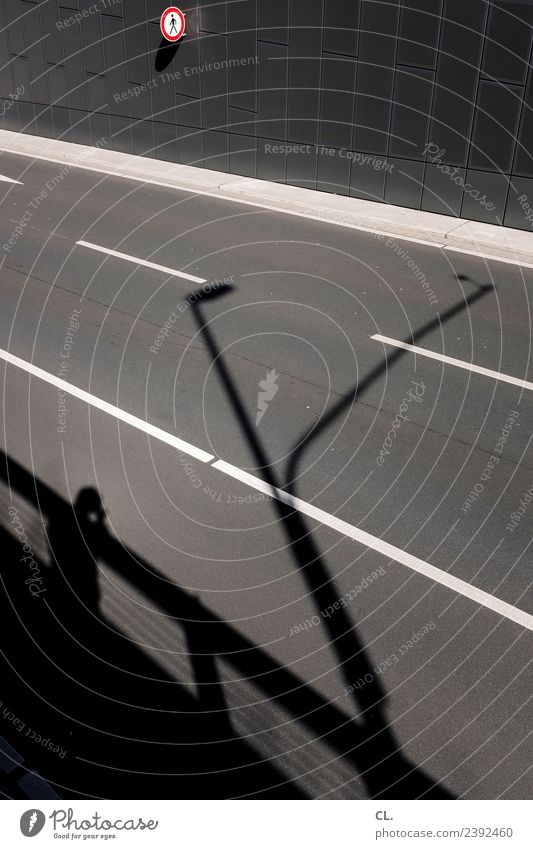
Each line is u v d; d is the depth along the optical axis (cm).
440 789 349
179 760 363
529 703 391
